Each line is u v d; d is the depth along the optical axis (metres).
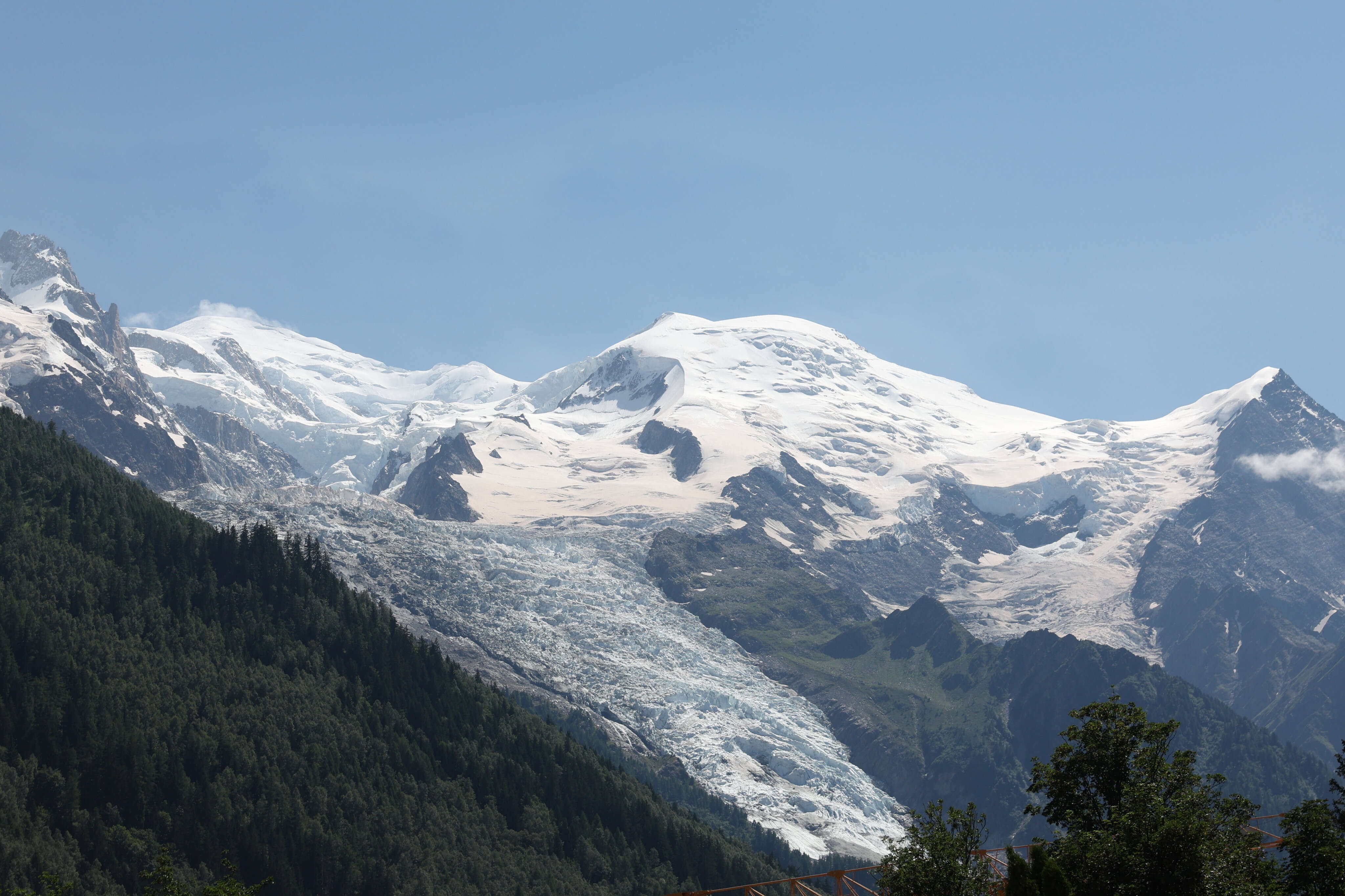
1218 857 184.00
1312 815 198.00
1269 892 183.88
